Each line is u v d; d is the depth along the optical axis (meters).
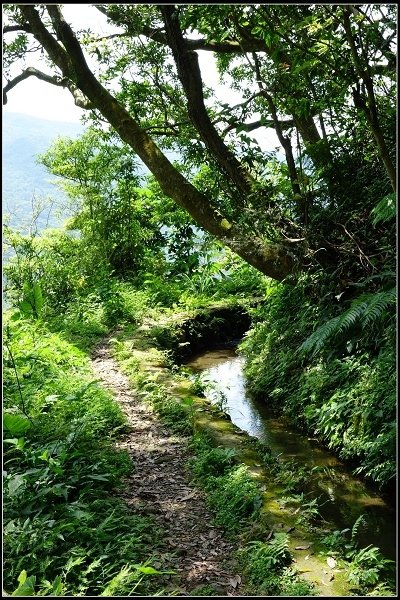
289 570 3.25
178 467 4.76
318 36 5.59
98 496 3.99
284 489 4.30
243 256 7.18
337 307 6.29
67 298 11.20
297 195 6.61
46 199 12.69
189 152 8.12
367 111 4.83
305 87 6.55
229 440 5.11
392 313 5.31
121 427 5.42
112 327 9.78
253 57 7.00
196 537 3.73
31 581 2.90
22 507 3.62
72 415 5.19
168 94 8.58
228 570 3.36
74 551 3.23
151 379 6.72
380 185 6.31
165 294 11.70
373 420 4.96
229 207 7.58
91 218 12.91
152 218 13.69
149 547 3.55
